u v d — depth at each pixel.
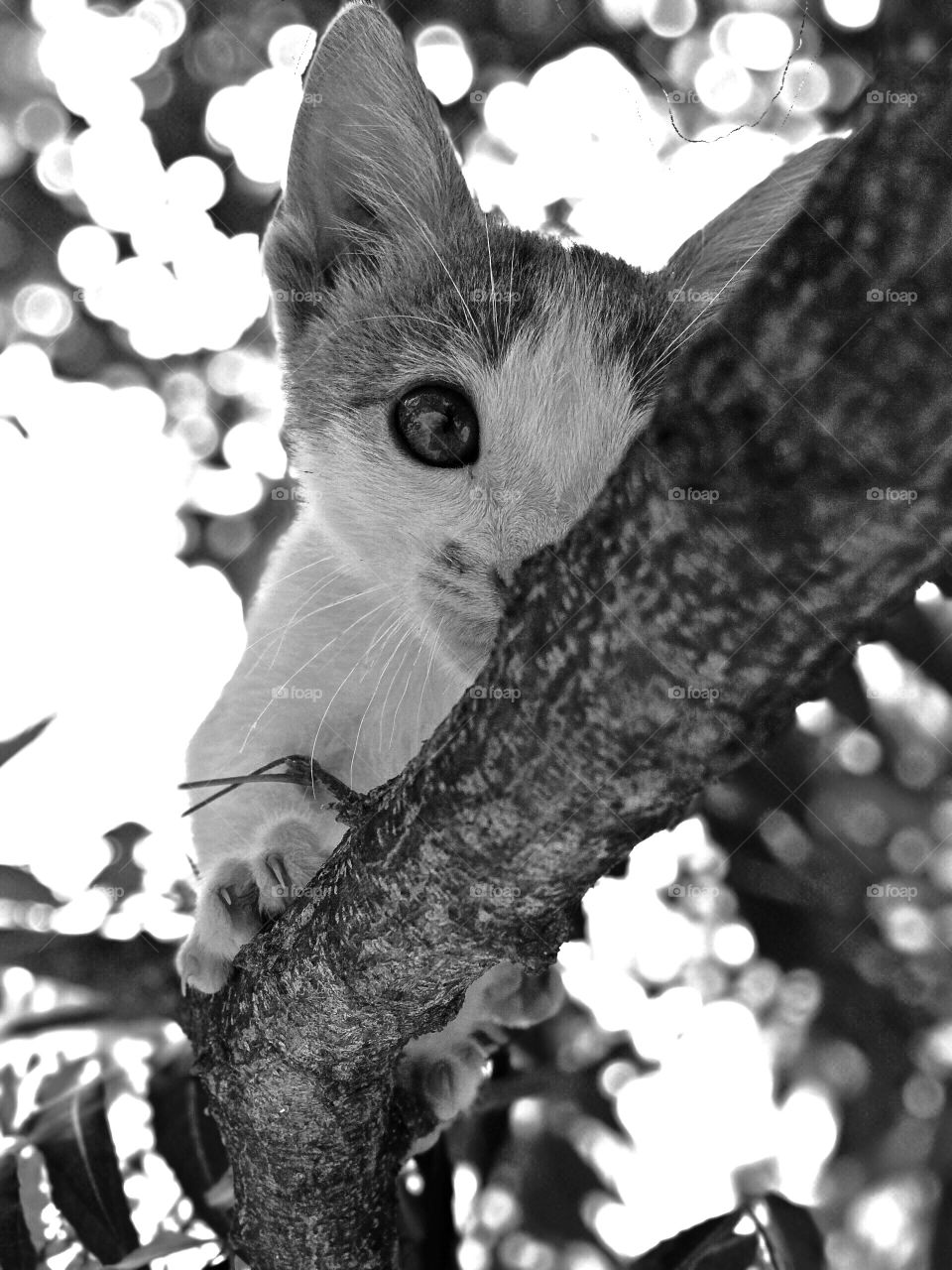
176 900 0.40
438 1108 0.36
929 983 0.43
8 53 0.52
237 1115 0.31
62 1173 0.35
